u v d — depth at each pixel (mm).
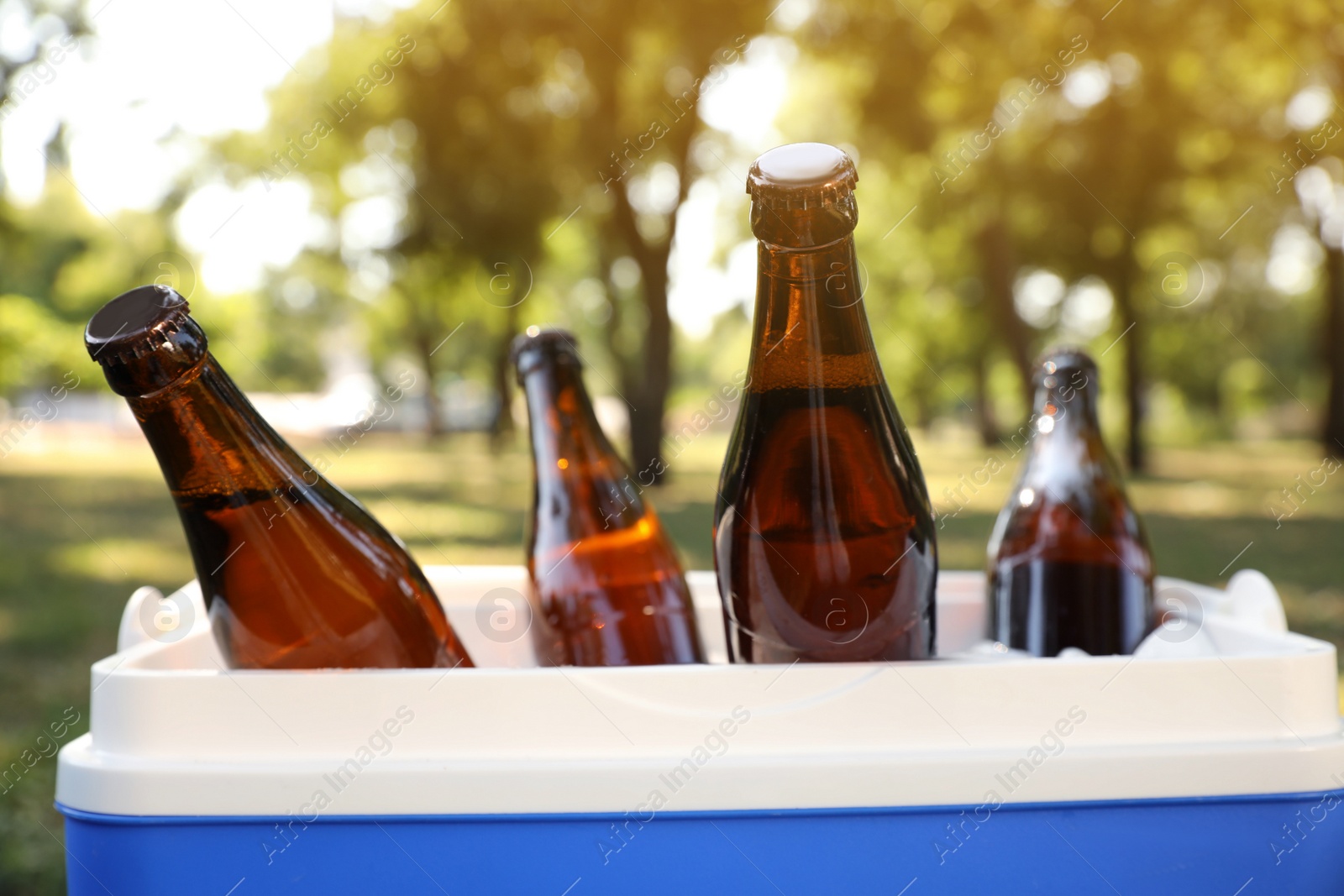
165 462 601
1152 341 15391
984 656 765
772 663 647
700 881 534
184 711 539
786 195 563
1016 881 538
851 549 625
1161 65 7328
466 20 6922
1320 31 7000
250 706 538
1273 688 553
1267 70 7629
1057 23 7070
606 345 11102
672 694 539
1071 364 826
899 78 7074
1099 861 539
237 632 631
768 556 627
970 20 6953
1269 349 17500
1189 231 9242
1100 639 807
